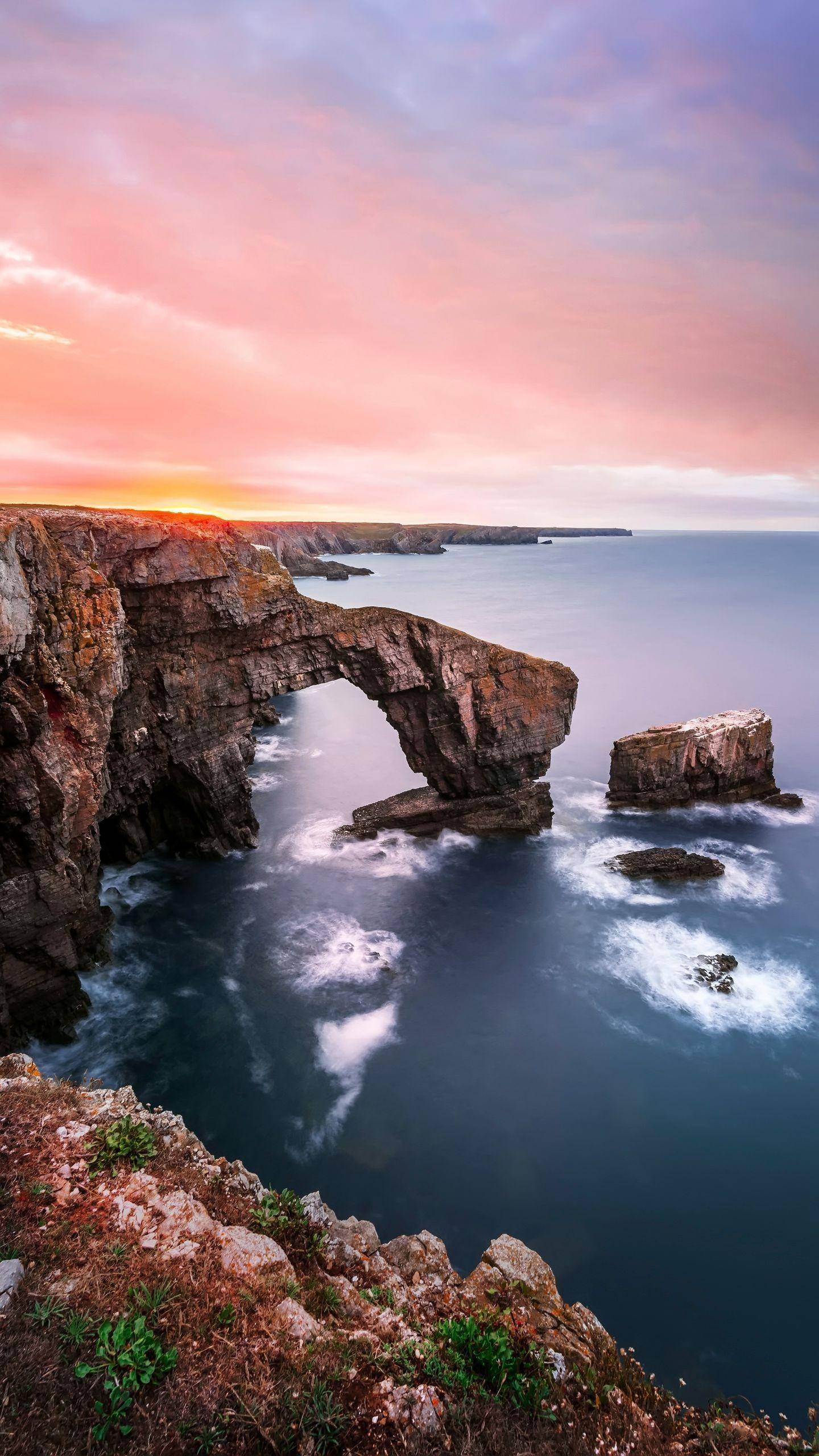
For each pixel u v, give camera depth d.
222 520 59.38
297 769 71.25
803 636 134.75
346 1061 31.94
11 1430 7.52
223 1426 8.12
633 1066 32.03
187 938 40.88
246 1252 10.71
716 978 37.66
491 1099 30.11
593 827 56.88
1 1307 8.91
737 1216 25.44
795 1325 21.94
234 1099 29.75
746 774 61.03
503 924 42.91
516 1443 9.12
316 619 48.44
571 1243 24.30
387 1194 25.88
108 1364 8.35
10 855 28.97
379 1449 8.41
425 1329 11.12
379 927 42.50
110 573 38.88
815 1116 29.64
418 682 51.94
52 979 31.72
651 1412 11.21
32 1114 13.08
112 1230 10.64
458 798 57.09
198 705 46.56
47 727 29.34
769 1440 11.02
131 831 48.41
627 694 95.06
